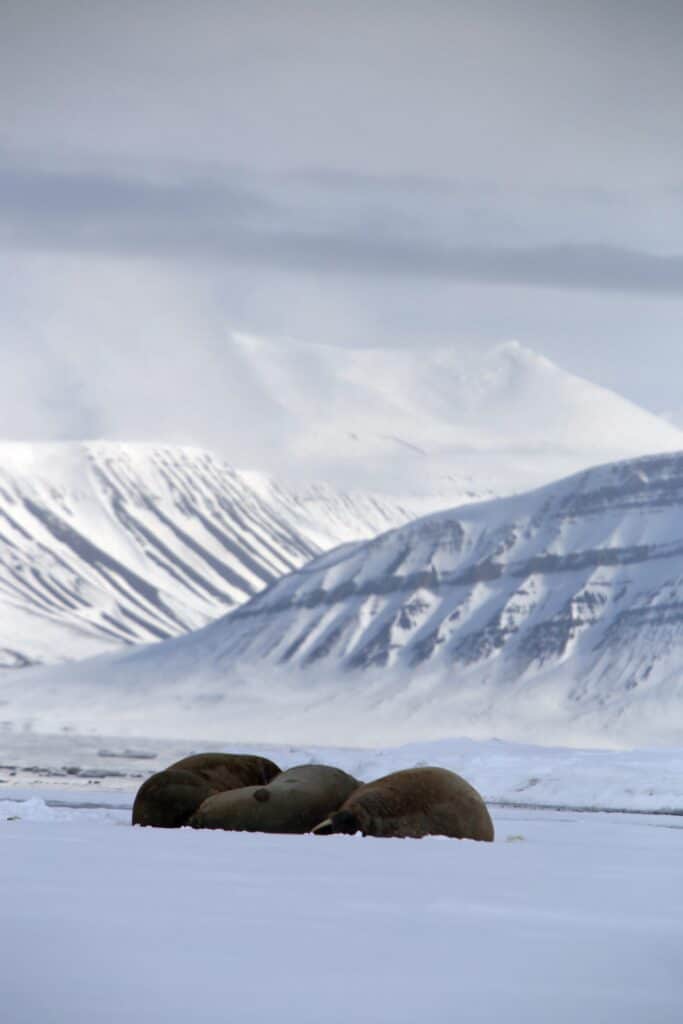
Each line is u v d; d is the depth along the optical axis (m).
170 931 39.88
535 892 53.25
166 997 31.73
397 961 36.69
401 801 86.56
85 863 57.31
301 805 91.12
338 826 84.94
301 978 34.12
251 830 90.50
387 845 75.69
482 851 73.62
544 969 36.53
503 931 42.53
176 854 63.44
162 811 95.88
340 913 44.97
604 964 37.66
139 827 86.50
